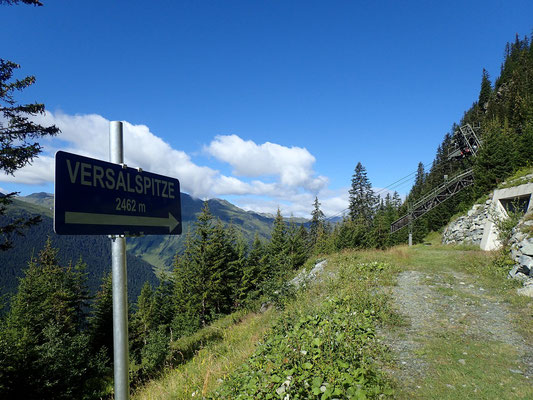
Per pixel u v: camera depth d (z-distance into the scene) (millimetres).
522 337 6309
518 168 27266
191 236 45375
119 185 2637
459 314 7887
